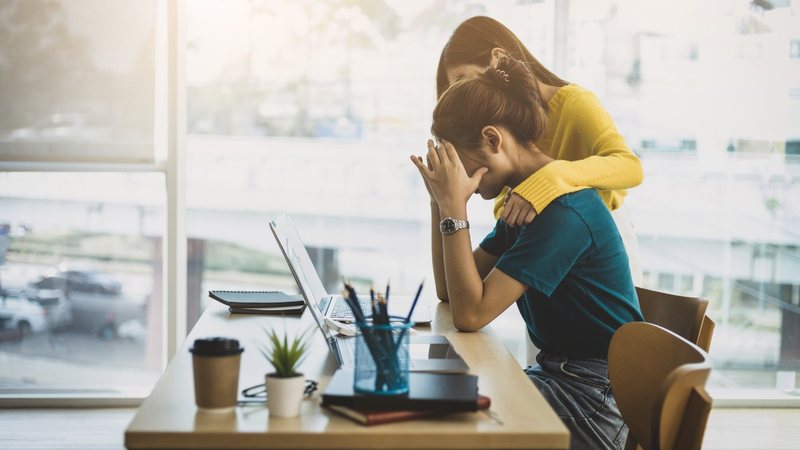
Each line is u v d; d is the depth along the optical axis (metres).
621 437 2.08
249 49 3.62
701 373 1.36
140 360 3.74
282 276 3.78
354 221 3.74
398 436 1.23
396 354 1.33
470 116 2.87
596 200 2.24
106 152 3.53
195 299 3.79
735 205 3.70
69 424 3.38
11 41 3.46
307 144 3.68
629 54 3.59
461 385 1.40
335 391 1.35
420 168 2.22
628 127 3.63
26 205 3.62
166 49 3.54
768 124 3.66
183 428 1.25
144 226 3.67
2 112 3.49
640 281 3.54
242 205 3.73
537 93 3.27
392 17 3.59
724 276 3.73
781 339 3.77
